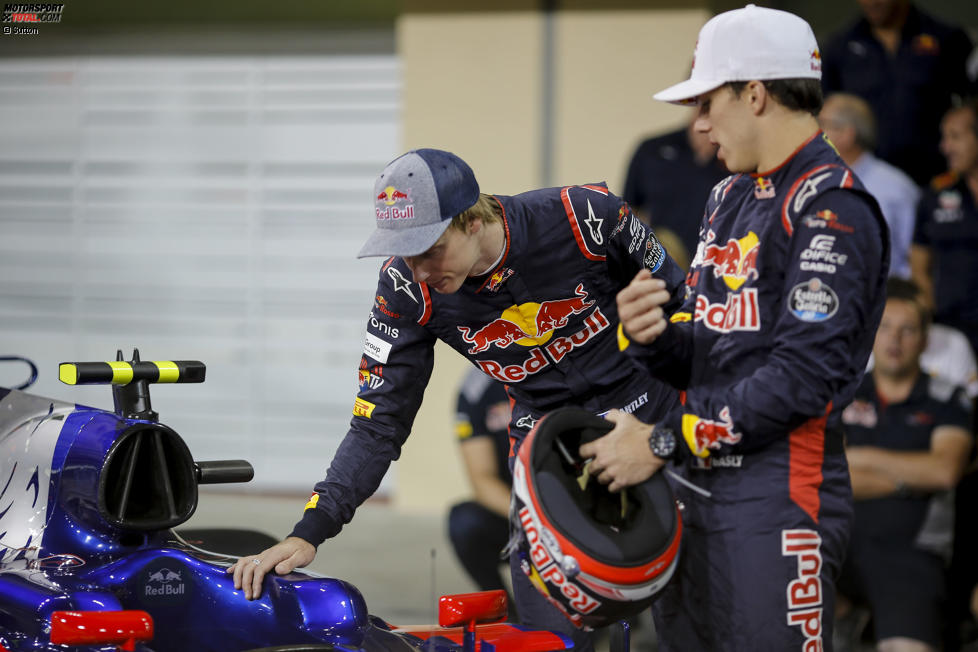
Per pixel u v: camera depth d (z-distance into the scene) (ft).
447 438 71.10
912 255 54.85
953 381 41.70
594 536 18.97
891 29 58.59
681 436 19.74
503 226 22.74
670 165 60.03
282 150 78.79
